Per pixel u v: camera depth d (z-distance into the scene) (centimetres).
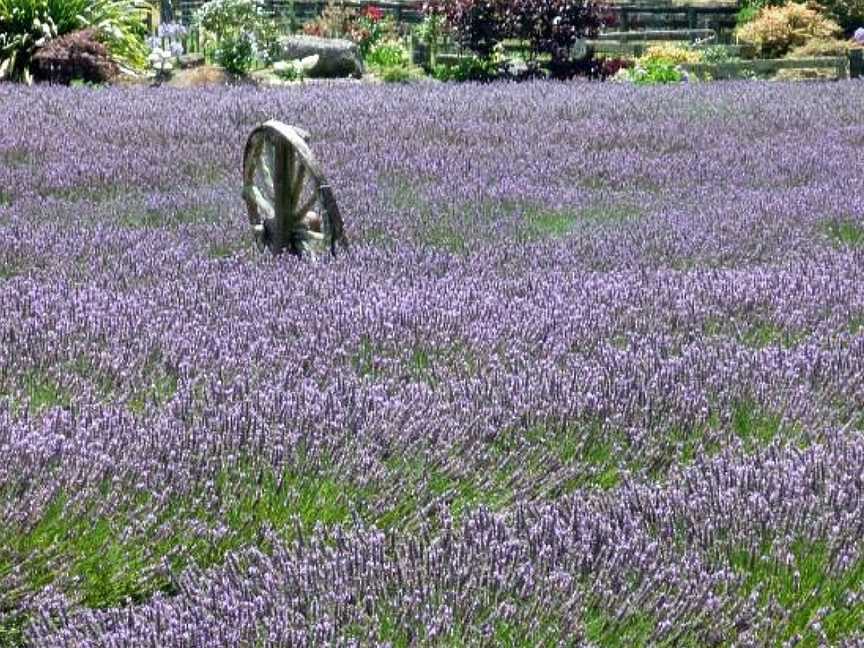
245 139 1764
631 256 1045
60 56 2962
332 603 429
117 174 1440
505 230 1162
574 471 571
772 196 1349
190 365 684
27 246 1020
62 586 465
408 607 420
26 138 1678
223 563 489
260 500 523
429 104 2269
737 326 806
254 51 3438
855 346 752
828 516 494
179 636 404
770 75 3841
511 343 746
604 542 482
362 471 547
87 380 665
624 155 1677
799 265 995
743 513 503
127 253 1020
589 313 805
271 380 663
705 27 4944
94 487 514
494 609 428
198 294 862
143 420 602
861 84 2867
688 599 436
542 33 3647
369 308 788
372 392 641
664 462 591
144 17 3712
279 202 998
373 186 1375
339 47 3656
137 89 2541
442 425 596
